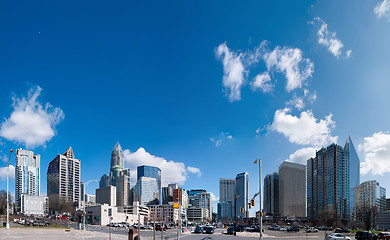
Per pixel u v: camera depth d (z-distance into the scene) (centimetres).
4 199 16112
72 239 4206
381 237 5928
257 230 9200
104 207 14275
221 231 9081
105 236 5103
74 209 19975
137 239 2956
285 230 10856
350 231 10012
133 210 19050
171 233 7069
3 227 5859
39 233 4997
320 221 16950
